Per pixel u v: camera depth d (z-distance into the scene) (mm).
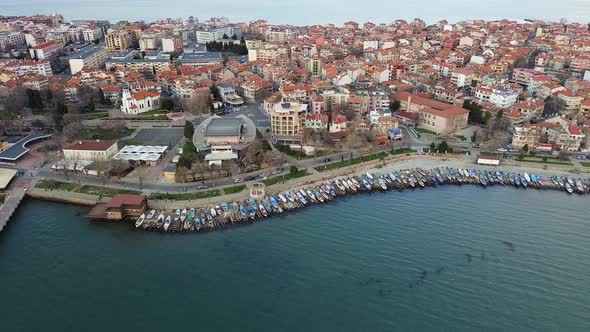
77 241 159500
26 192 190625
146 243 158250
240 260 148875
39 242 159125
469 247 157000
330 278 140125
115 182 199750
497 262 148625
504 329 120938
